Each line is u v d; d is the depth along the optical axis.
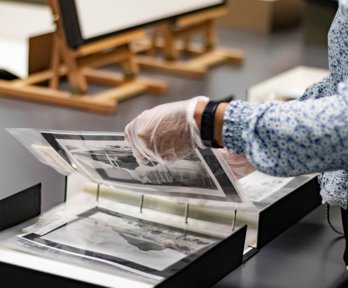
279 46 2.65
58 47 1.88
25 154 1.47
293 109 0.93
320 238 1.24
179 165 1.08
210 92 2.06
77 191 1.25
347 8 1.06
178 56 2.42
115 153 1.09
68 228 1.12
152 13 2.11
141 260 1.03
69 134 1.08
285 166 0.93
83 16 1.84
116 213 1.19
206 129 0.99
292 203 1.24
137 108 1.90
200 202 1.16
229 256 1.07
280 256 1.16
